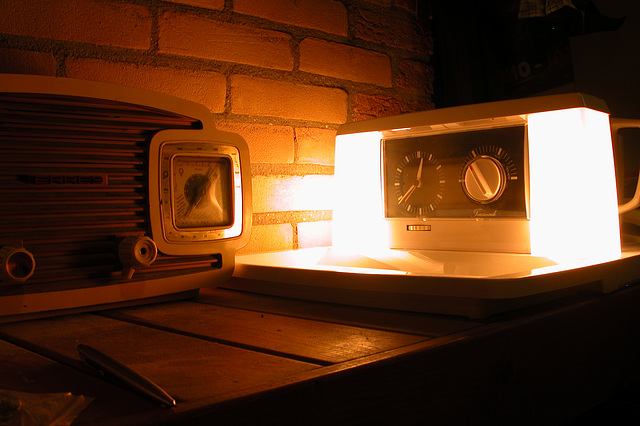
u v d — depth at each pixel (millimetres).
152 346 511
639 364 773
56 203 648
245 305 736
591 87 1475
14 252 584
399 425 443
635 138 1408
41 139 645
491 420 519
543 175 812
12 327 611
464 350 498
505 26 1430
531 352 571
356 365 425
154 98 736
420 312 648
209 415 339
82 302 657
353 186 1021
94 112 685
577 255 777
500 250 853
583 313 654
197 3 1007
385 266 943
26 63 819
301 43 1164
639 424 885
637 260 801
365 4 1286
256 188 1089
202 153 777
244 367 434
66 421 321
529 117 825
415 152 949
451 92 1411
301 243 1168
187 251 756
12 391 362
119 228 700
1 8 797
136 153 725
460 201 894
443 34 1419
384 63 1327
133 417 328
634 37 1404
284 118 1134
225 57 1045
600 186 790
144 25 942
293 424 379
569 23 1394
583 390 643
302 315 656
